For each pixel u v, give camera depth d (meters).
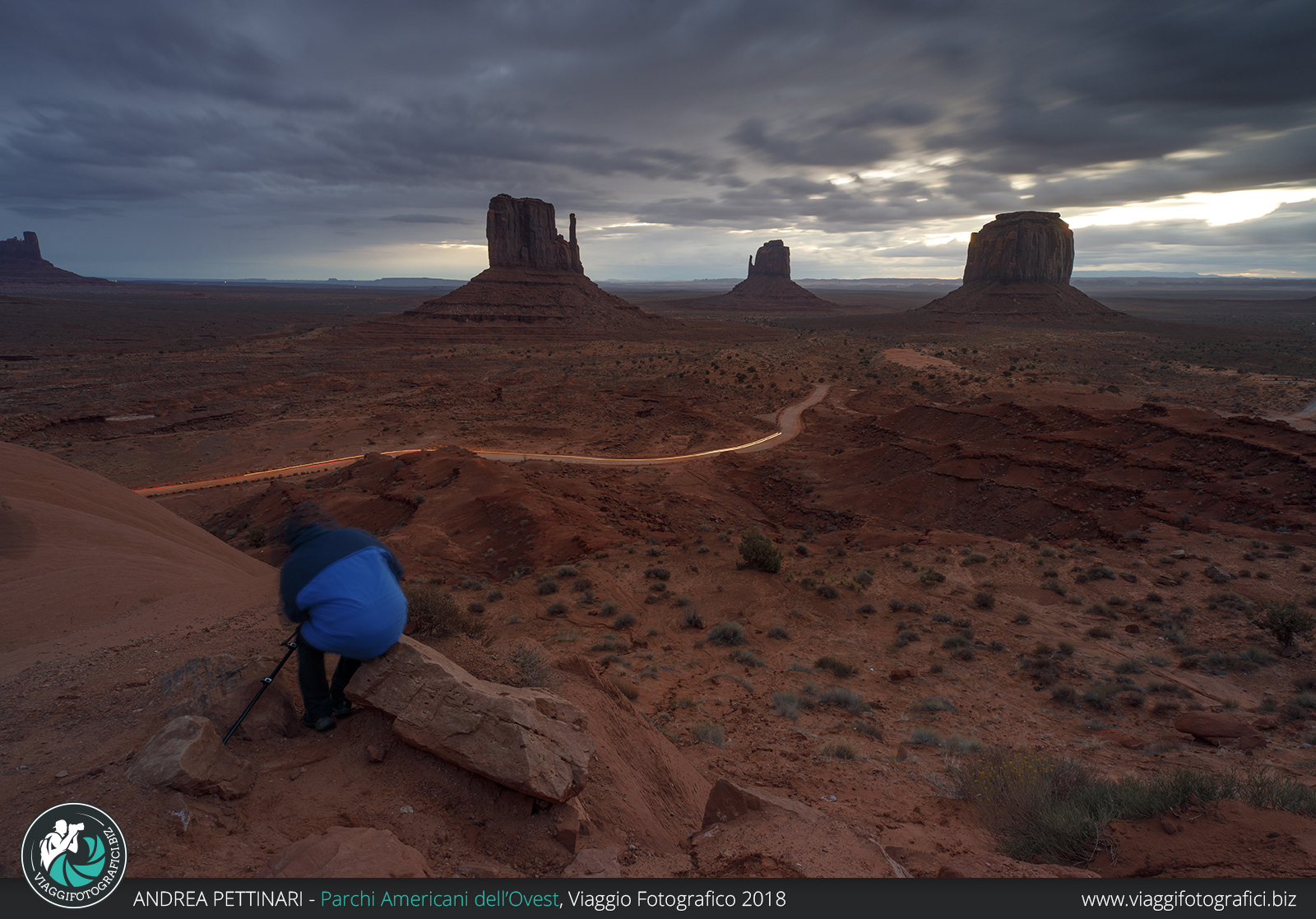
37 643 7.55
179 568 13.53
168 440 88.69
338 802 4.12
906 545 36.59
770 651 20.30
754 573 28.45
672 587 26.86
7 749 4.45
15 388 117.19
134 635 7.18
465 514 40.56
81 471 20.61
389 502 45.75
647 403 109.56
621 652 19.02
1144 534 34.91
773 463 72.94
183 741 4.01
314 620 4.52
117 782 3.83
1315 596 24.08
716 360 137.12
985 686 17.95
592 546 33.31
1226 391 106.00
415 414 105.56
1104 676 18.42
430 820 4.11
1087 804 6.45
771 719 13.88
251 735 4.61
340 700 4.95
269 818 3.87
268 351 186.00
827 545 42.03
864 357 144.38
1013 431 62.47
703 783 7.80
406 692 4.66
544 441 89.81
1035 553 33.00
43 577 11.05
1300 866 4.51
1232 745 12.97
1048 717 15.69
